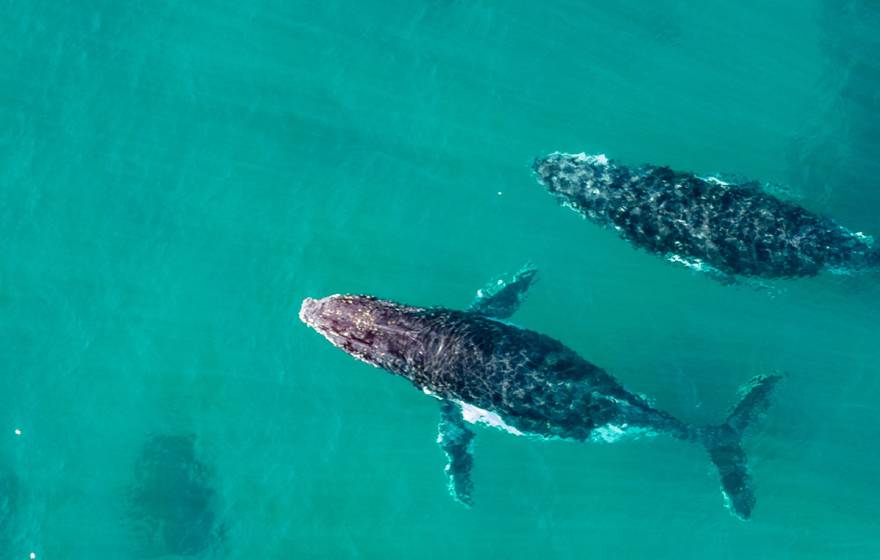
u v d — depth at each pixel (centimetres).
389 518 3228
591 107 3566
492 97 3612
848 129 3381
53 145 3694
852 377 3173
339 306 3241
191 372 3416
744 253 3102
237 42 3769
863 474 3120
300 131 3641
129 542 3288
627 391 3086
